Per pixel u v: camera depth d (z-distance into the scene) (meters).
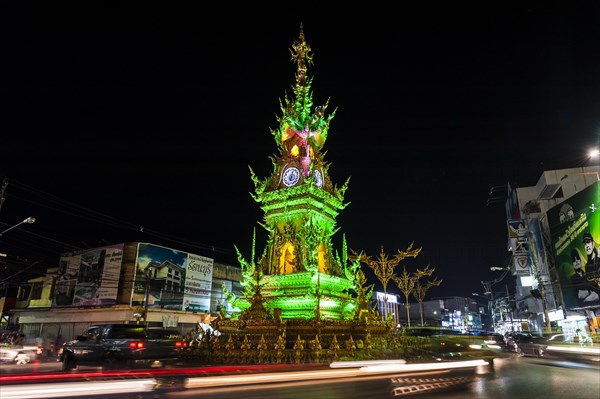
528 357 30.22
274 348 17.72
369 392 11.82
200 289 59.16
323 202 25.70
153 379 13.20
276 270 24.19
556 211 51.88
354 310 23.41
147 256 54.44
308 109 27.64
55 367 25.83
